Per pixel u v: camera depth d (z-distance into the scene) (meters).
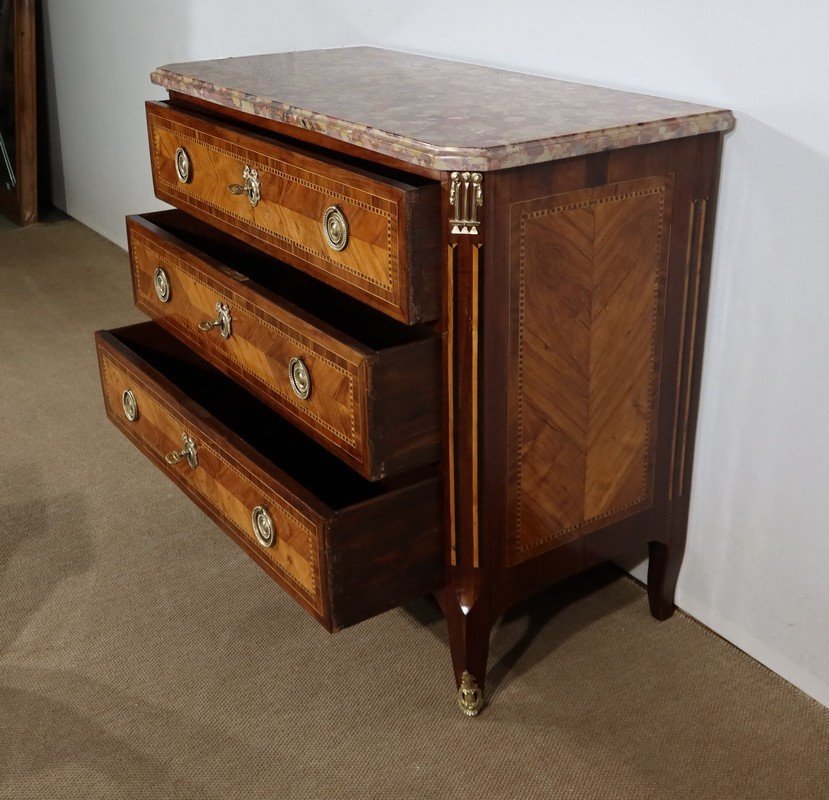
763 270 1.24
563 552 1.30
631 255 1.19
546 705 1.32
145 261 1.59
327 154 1.22
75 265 2.95
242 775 1.22
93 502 1.79
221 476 1.36
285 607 1.52
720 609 1.44
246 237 1.36
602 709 1.32
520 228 1.07
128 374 1.56
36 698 1.34
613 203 1.14
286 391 1.28
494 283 1.07
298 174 1.19
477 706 1.30
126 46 2.71
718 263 1.29
